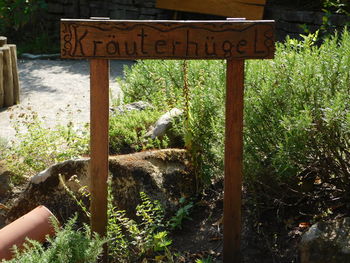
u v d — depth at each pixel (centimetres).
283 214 400
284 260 362
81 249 316
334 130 367
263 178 398
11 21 1334
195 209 428
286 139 364
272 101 404
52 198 417
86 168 418
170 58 331
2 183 493
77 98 848
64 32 329
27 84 947
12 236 362
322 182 404
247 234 391
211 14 1080
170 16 1163
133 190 410
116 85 909
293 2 994
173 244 393
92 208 351
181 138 485
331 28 805
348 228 340
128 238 390
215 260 372
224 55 329
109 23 327
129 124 518
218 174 445
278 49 439
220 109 444
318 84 394
